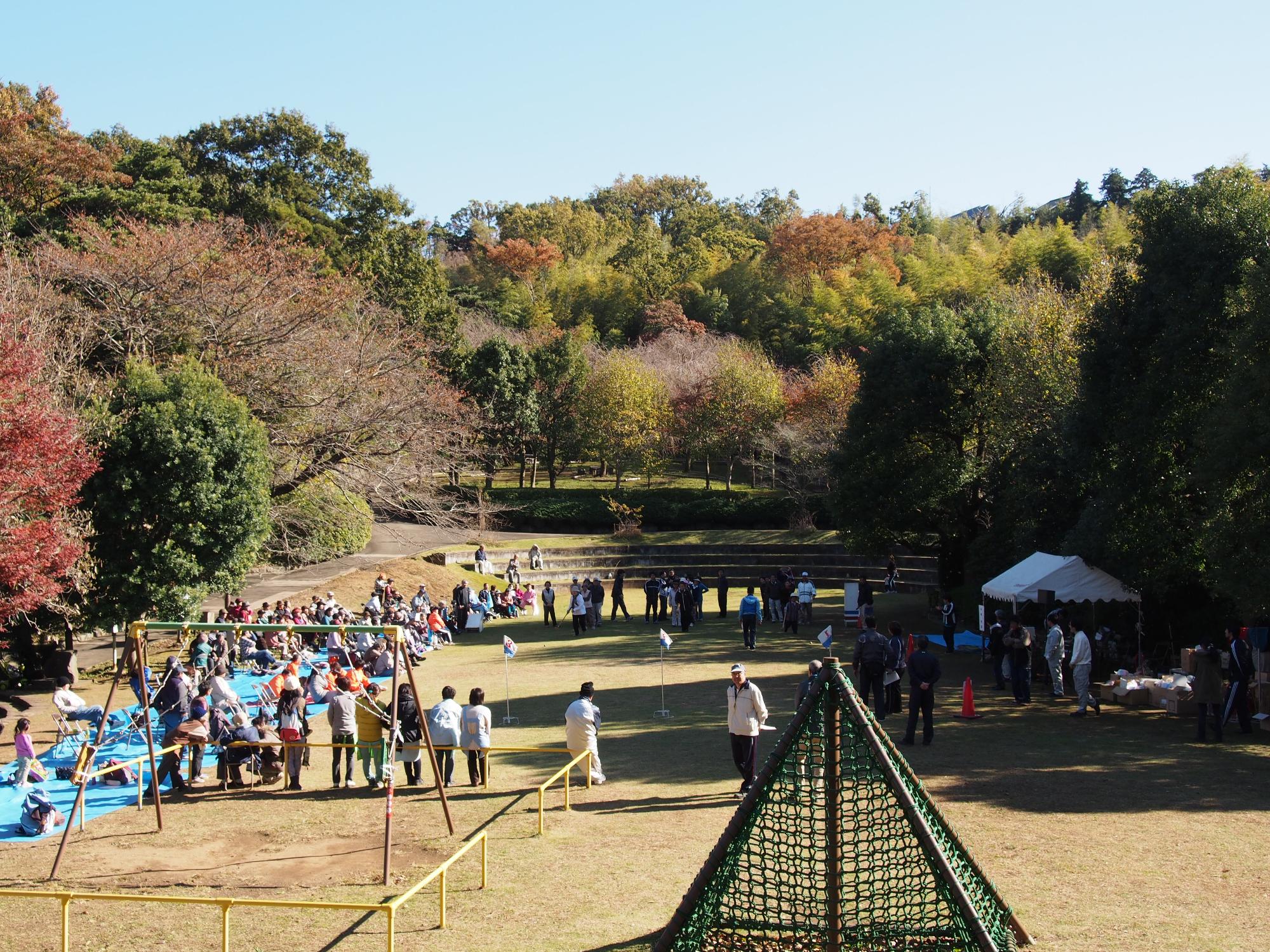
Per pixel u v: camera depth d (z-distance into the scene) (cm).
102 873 1227
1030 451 3100
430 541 5150
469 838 1307
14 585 1934
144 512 2425
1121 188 11500
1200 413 2286
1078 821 1252
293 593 3697
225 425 2548
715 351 7625
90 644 3067
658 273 10450
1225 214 2317
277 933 1015
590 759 1553
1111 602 2534
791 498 5972
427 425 3562
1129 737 1759
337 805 1516
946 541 4006
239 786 1634
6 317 2308
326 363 3347
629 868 1150
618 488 6397
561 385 6725
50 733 2014
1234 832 1199
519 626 3841
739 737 1427
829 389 5944
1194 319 2308
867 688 1812
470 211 14838
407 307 6353
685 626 3628
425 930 994
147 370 2605
